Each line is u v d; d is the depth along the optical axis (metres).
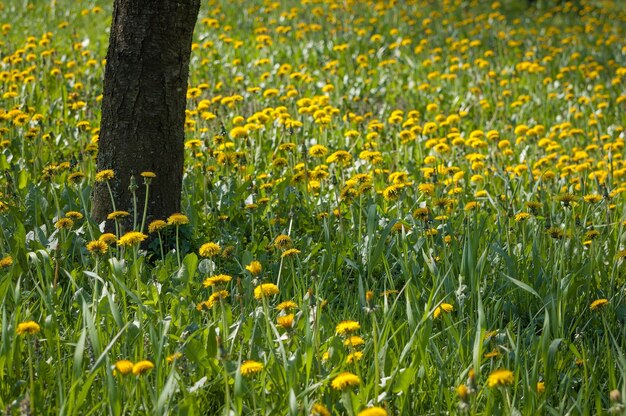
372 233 4.22
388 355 3.11
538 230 4.64
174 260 4.45
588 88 10.15
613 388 3.17
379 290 4.14
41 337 3.34
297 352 3.02
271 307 3.65
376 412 2.35
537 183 5.44
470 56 11.76
